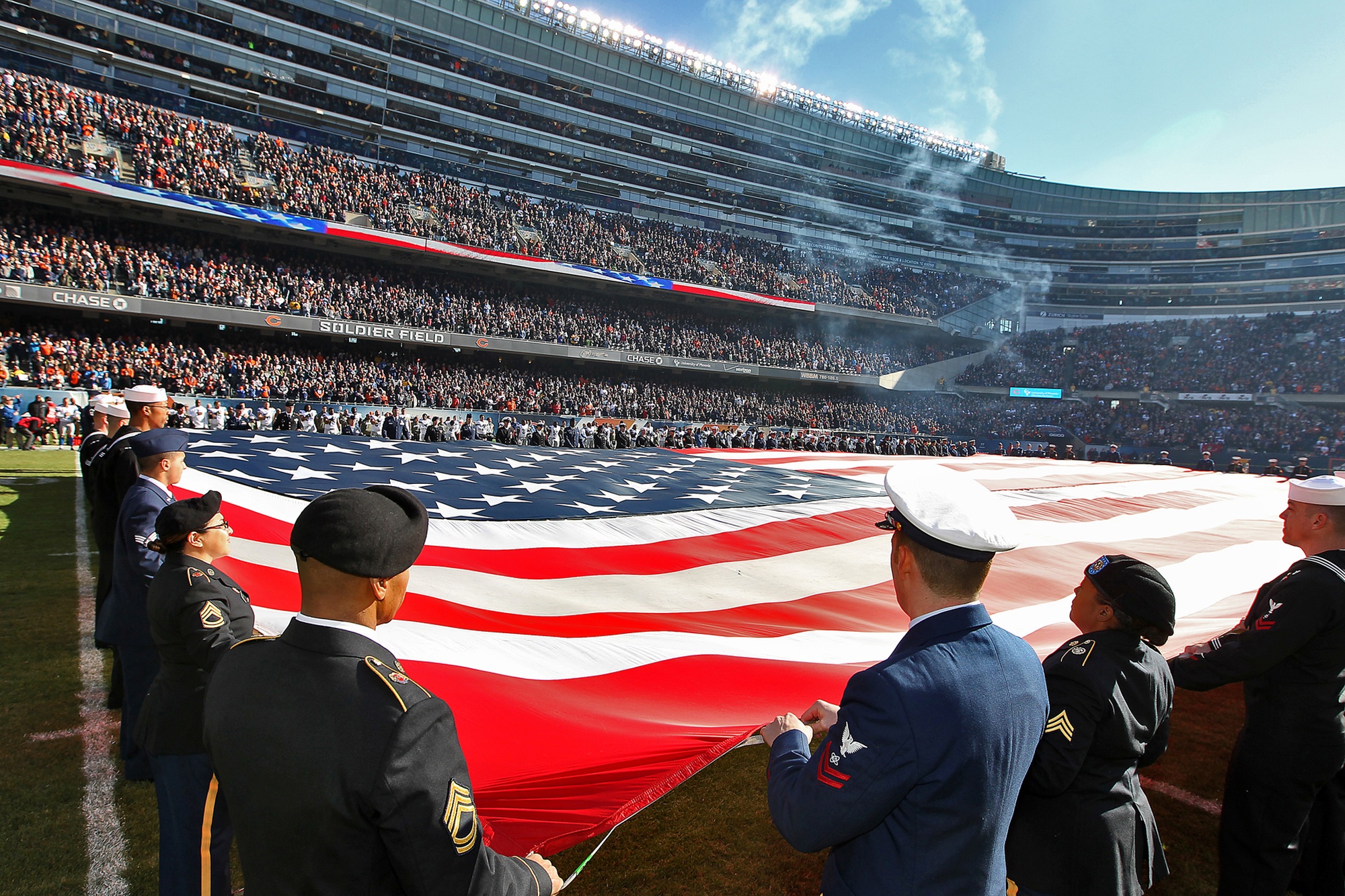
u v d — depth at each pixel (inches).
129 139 1137.4
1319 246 2166.6
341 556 59.5
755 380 1782.7
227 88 1384.1
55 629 246.1
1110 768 96.1
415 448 511.2
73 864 136.9
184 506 115.9
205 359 1002.7
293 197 1194.6
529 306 1476.4
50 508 437.7
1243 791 136.8
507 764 108.6
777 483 477.4
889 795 61.6
